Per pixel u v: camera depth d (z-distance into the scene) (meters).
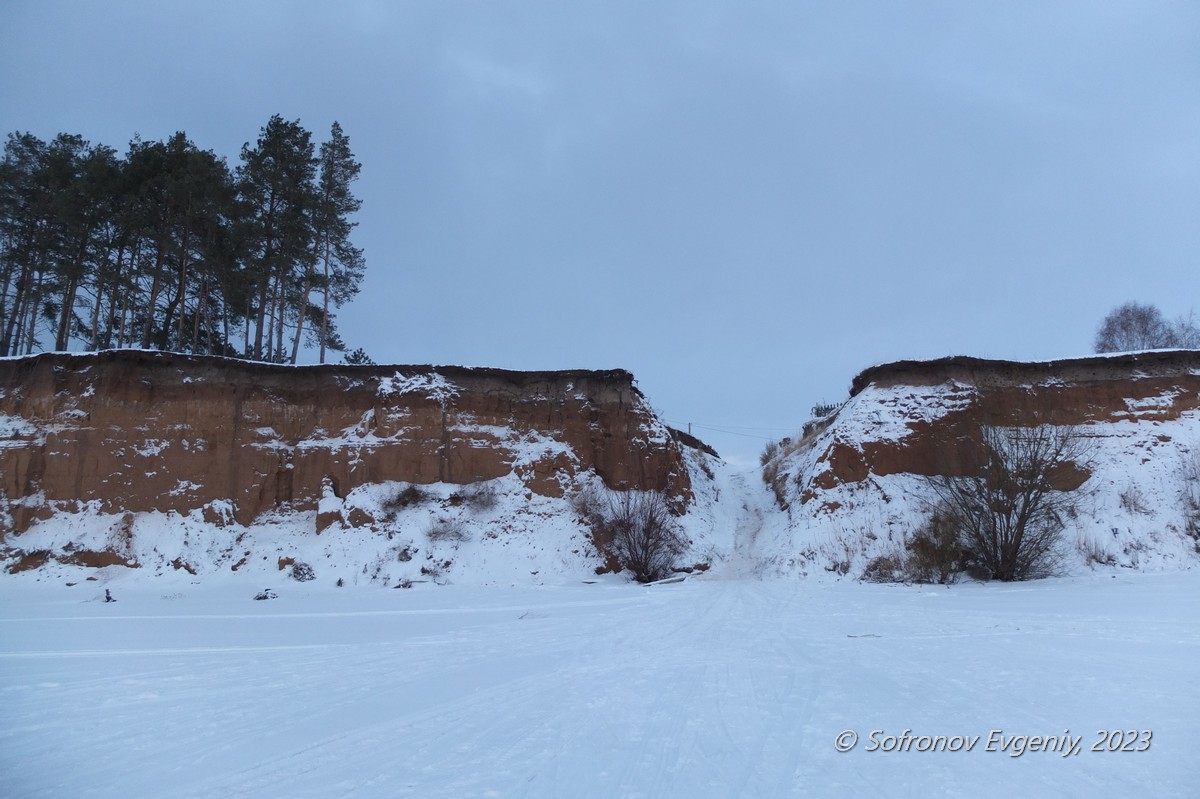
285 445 34.19
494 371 36.03
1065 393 32.28
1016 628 15.23
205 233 39.62
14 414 33.97
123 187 38.19
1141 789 6.37
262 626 18.50
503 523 31.69
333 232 42.84
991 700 9.39
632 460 34.84
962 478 28.59
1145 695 9.43
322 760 8.09
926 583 25.44
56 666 13.52
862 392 35.16
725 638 15.29
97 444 32.59
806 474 35.31
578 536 31.47
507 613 20.41
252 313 42.81
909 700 9.55
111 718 10.04
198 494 32.31
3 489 31.98
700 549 31.94
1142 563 25.91
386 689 11.39
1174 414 31.20
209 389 34.06
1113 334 62.34
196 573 29.52
